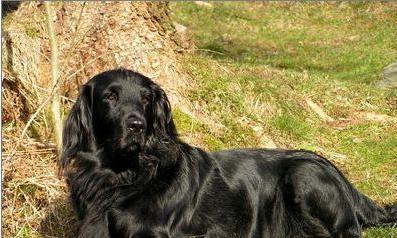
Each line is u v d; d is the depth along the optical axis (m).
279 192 6.74
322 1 27.47
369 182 8.80
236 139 9.46
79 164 5.94
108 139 5.72
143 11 9.73
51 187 7.36
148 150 5.83
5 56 8.90
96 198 5.87
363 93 12.88
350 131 11.05
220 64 11.20
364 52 19.27
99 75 5.93
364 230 7.11
